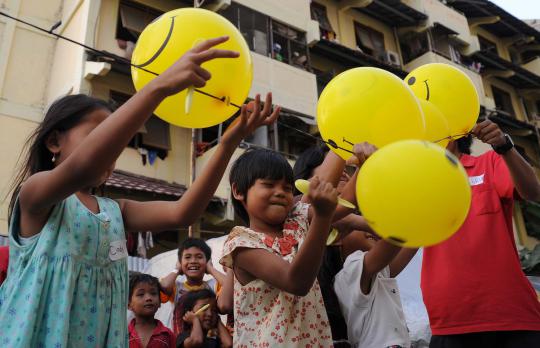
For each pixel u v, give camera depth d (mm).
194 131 9570
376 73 1868
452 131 2340
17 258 1496
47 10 11273
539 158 18922
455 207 1202
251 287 1865
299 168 2725
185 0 11336
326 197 1398
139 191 9008
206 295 3373
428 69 2404
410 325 4082
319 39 13008
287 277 1597
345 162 2145
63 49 10766
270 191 1964
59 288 1435
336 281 2361
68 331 1411
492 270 2336
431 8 16688
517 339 2221
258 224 2014
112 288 1604
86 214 1595
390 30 17000
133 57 1817
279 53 12297
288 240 1918
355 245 2574
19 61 10562
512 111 19484
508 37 20672
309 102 12031
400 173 1198
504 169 2496
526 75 19203
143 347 3330
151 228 1805
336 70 14695
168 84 1303
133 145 10227
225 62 1675
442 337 2408
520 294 2279
